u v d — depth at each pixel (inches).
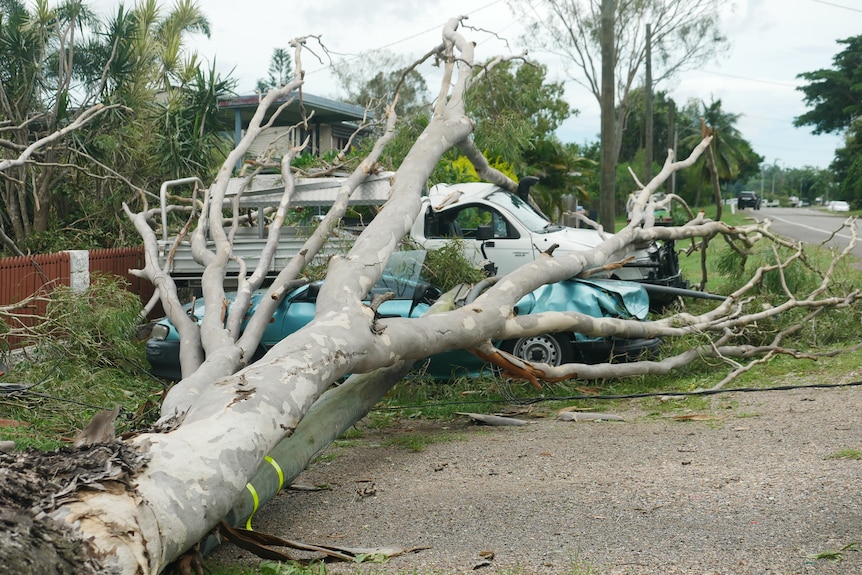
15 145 462.9
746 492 204.5
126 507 141.8
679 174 3403.1
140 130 604.1
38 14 593.3
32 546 122.1
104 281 424.8
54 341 366.0
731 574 153.8
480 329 309.9
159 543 146.1
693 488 212.7
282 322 368.5
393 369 299.4
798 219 2001.7
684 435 281.7
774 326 439.2
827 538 167.8
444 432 312.8
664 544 172.2
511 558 171.6
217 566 180.7
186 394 251.6
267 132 978.1
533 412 340.2
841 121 3567.9
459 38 462.0
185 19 733.3
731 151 3412.9
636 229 446.9
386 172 472.1
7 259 406.3
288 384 201.3
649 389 371.6
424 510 211.9
